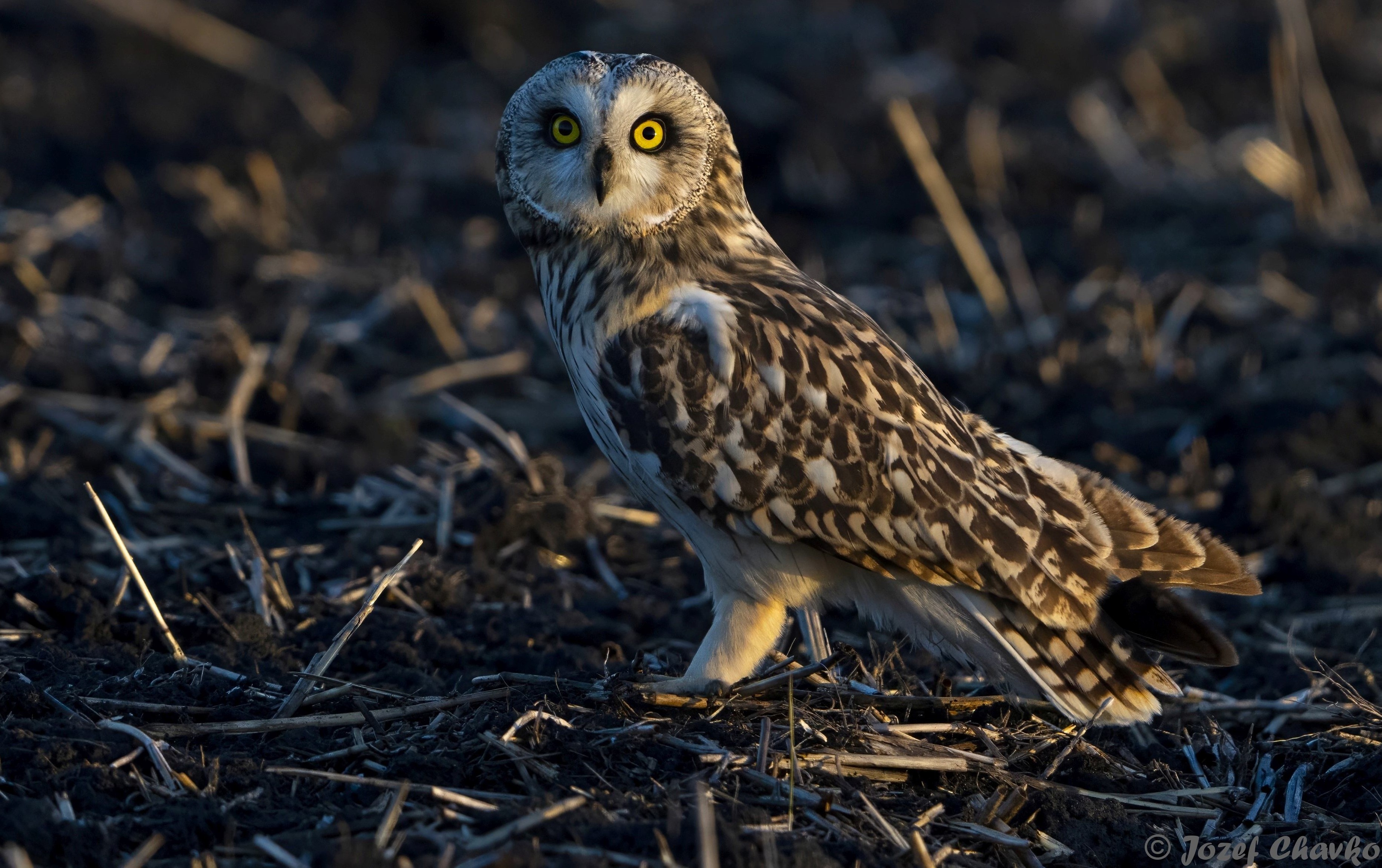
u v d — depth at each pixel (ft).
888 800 24.95
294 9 88.28
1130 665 26.84
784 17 85.20
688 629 35.40
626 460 28.84
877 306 57.00
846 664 31.04
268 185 63.16
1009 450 28.17
